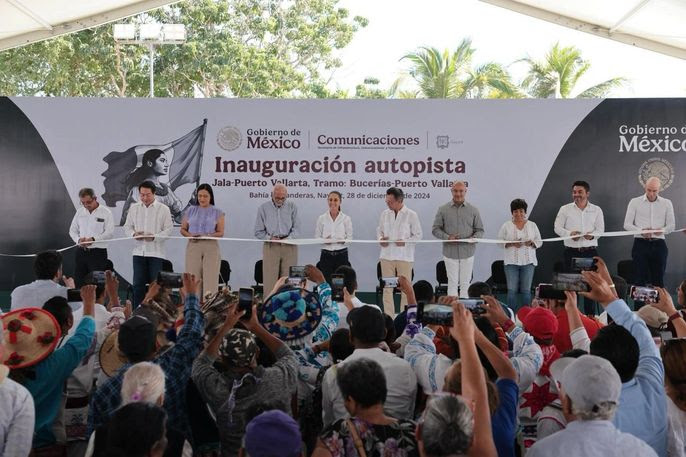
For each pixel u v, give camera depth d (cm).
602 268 407
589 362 270
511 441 293
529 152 1105
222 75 2333
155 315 430
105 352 400
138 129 1095
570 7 1073
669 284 1103
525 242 1048
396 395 351
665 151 1105
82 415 414
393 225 1054
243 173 1097
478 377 271
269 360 386
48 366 373
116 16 1125
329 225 1070
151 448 246
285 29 2552
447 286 1059
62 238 1096
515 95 2673
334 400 352
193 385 356
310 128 1097
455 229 1049
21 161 1094
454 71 2702
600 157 1107
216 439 358
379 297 1067
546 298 470
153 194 1046
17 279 1091
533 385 383
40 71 2306
